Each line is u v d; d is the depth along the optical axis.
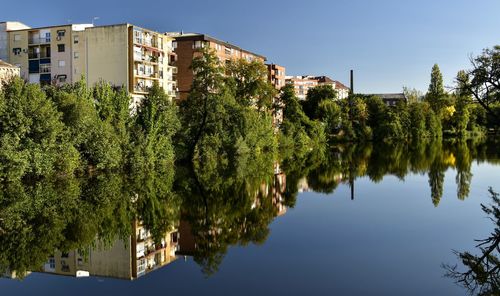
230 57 102.06
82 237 22.73
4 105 36.22
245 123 66.38
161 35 79.50
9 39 76.69
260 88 81.31
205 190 37.75
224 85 69.06
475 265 17.73
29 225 24.31
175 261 18.98
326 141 104.94
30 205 28.75
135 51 71.62
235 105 66.44
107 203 30.81
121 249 21.00
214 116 61.62
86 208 28.97
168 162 53.12
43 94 39.03
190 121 61.69
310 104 125.31
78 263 18.80
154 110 51.81
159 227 25.30
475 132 123.62
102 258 19.56
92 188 36.09
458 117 117.69
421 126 116.19
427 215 27.80
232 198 34.50
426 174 48.75
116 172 45.69
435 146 94.31
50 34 74.69
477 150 81.38
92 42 72.56
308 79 187.62
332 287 15.43
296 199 34.47
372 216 27.70
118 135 46.78
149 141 49.62
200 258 19.36
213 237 23.05
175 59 86.69
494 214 27.91
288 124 91.50
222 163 59.66
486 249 20.03
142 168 48.03
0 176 35.12
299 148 90.38
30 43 75.94
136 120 52.03
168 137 53.66
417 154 75.88
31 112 37.28
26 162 35.62
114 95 50.16
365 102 131.00
